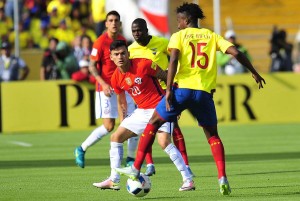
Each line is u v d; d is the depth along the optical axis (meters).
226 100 65.38
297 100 66.50
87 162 43.34
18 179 36.09
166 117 28.66
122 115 32.66
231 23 93.31
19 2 87.56
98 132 38.59
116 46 29.94
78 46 70.38
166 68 36.09
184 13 29.22
